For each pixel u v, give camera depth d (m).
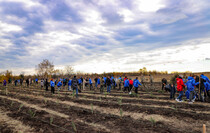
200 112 6.89
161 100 10.08
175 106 8.10
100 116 6.61
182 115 6.43
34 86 29.62
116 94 13.66
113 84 20.73
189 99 8.89
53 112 7.46
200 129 4.97
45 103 9.77
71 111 7.55
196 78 10.77
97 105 8.81
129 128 5.12
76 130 4.99
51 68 44.50
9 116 6.90
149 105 8.43
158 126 5.26
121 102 9.47
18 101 10.86
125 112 7.16
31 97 12.73
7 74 47.84
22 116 6.79
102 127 5.28
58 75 41.19
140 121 5.82
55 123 5.73
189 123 5.54
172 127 5.17
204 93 10.23
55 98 11.91
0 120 6.32
